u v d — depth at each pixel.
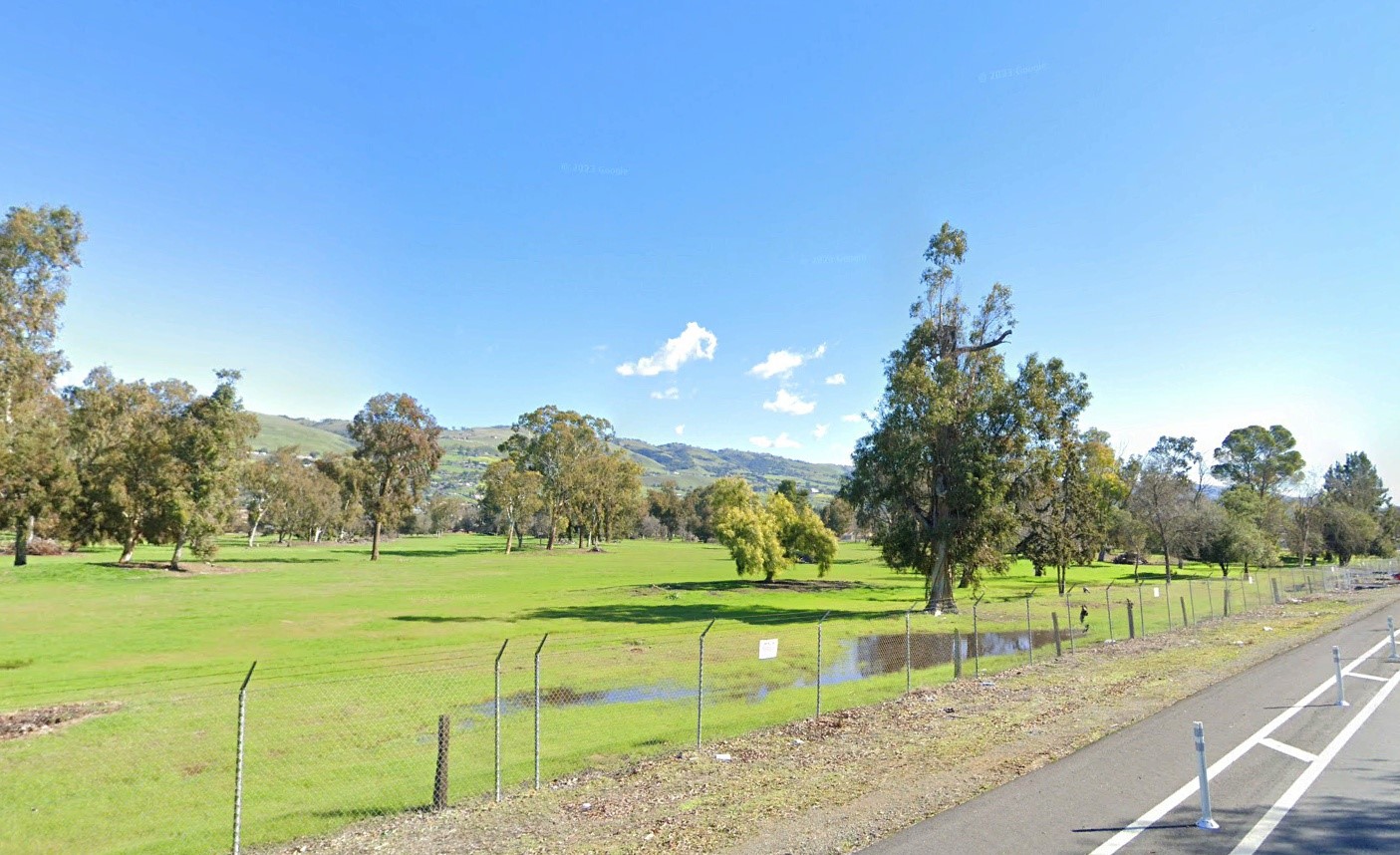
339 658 22.98
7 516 52.44
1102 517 55.28
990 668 21.20
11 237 46.50
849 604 43.31
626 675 20.50
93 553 81.69
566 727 14.92
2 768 12.27
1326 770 9.78
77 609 35.25
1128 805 8.59
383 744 13.79
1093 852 7.28
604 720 15.50
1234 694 14.66
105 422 57.91
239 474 62.50
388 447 83.56
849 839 7.80
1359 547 86.81
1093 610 38.31
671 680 19.95
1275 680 16.03
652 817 8.84
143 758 12.81
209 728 14.78
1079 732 12.08
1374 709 13.20
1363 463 131.00
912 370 36.16
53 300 49.31
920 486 37.50
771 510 59.31
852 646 26.39
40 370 49.38
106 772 12.08
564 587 51.38
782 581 59.66
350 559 81.62
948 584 37.53
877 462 37.66
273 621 31.88
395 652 24.25
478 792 10.73
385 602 40.22
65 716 15.55
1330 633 24.39
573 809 9.37
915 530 37.12
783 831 8.14
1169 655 20.31
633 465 118.56
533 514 121.12
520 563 80.19
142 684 19.09
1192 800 8.72
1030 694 15.66
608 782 10.59
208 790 11.27
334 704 17.00
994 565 38.47
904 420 36.38
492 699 17.64
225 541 123.06
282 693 18.03
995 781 9.65
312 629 29.69
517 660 22.69
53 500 53.50
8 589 43.19
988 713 13.88
